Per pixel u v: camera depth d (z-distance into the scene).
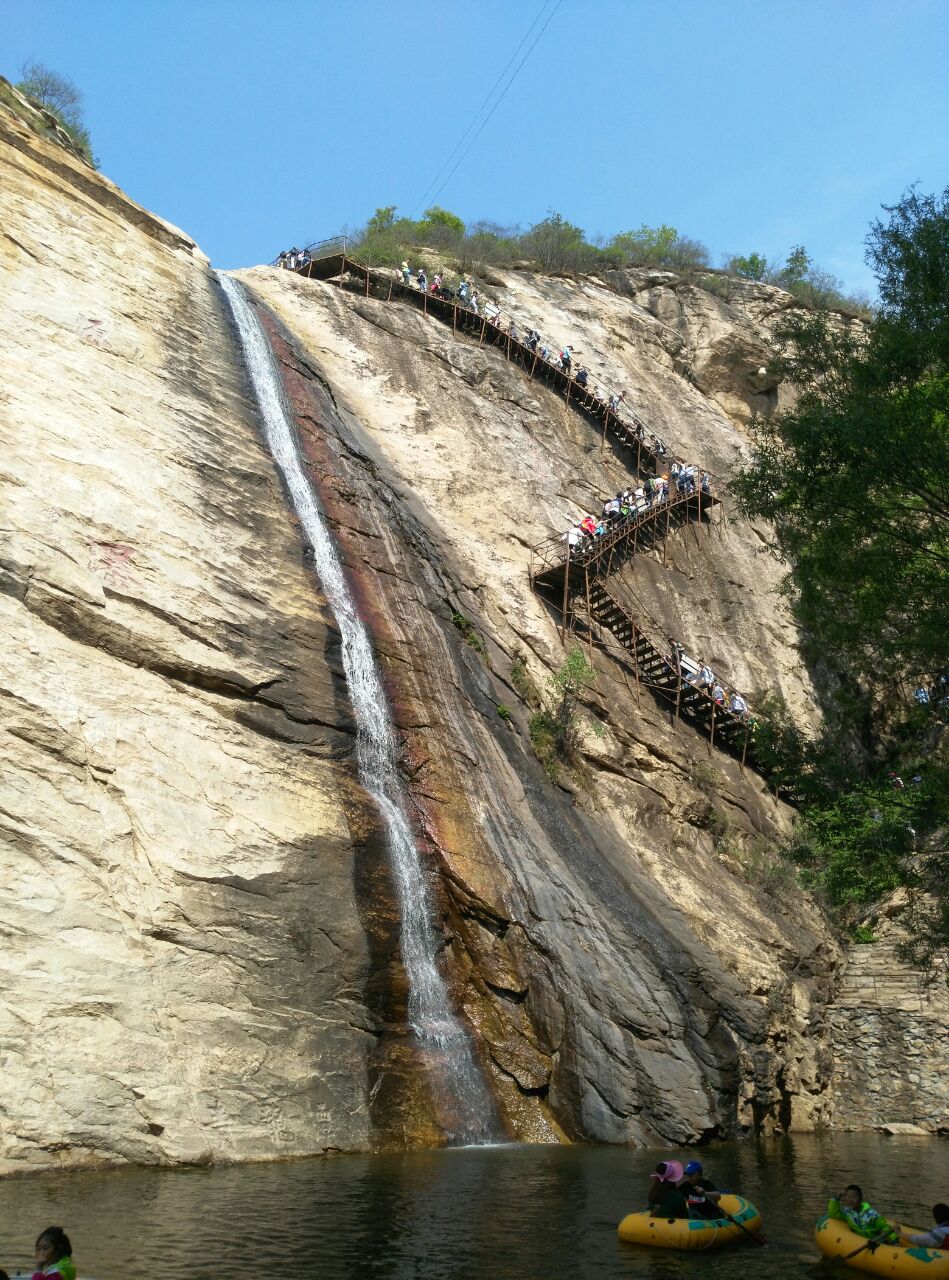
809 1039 26.52
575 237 62.12
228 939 18.30
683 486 42.50
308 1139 17.45
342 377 37.34
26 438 22.16
